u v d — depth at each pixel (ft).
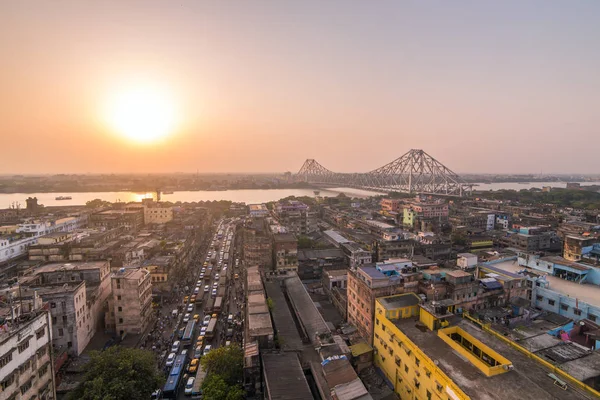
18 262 367.45
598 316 207.72
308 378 185.57
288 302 282.97
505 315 212.43
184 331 255.09
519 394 128.36
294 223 560.61
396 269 246.88
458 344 161.27
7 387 134.51
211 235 643.04
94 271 276.00
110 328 261.44
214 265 434.71
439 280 227.40
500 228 602.44
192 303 309.83
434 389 146.41
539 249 438.40
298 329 235.20
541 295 240.73
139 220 634.84
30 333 149.59
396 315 197.06
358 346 215.10
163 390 185.47
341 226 626.64
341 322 266.57
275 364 181.47
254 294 248.93
